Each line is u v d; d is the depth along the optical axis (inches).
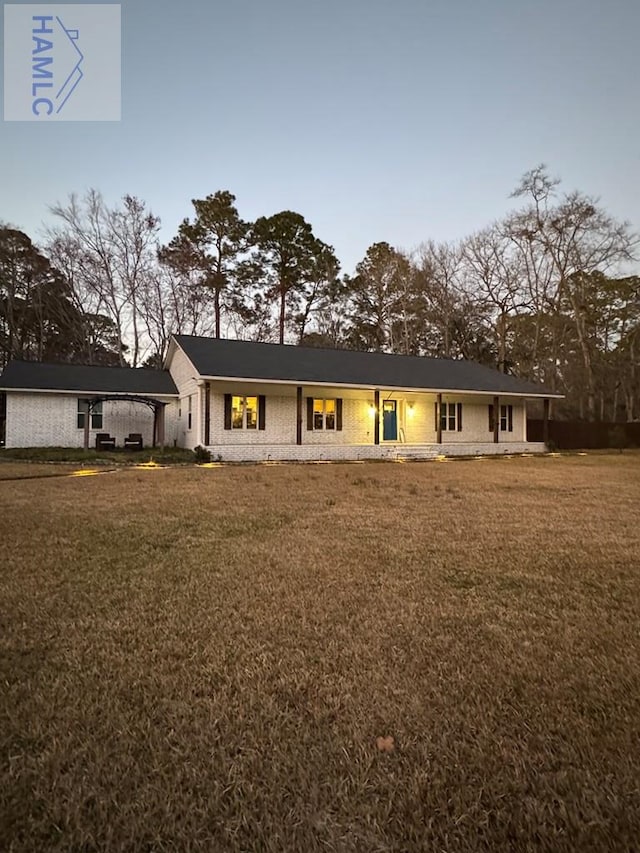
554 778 66.2
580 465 602.5
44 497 318.3
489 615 125.9
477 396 856.9
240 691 88.7
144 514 259.4
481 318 1286.9
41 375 725.3
